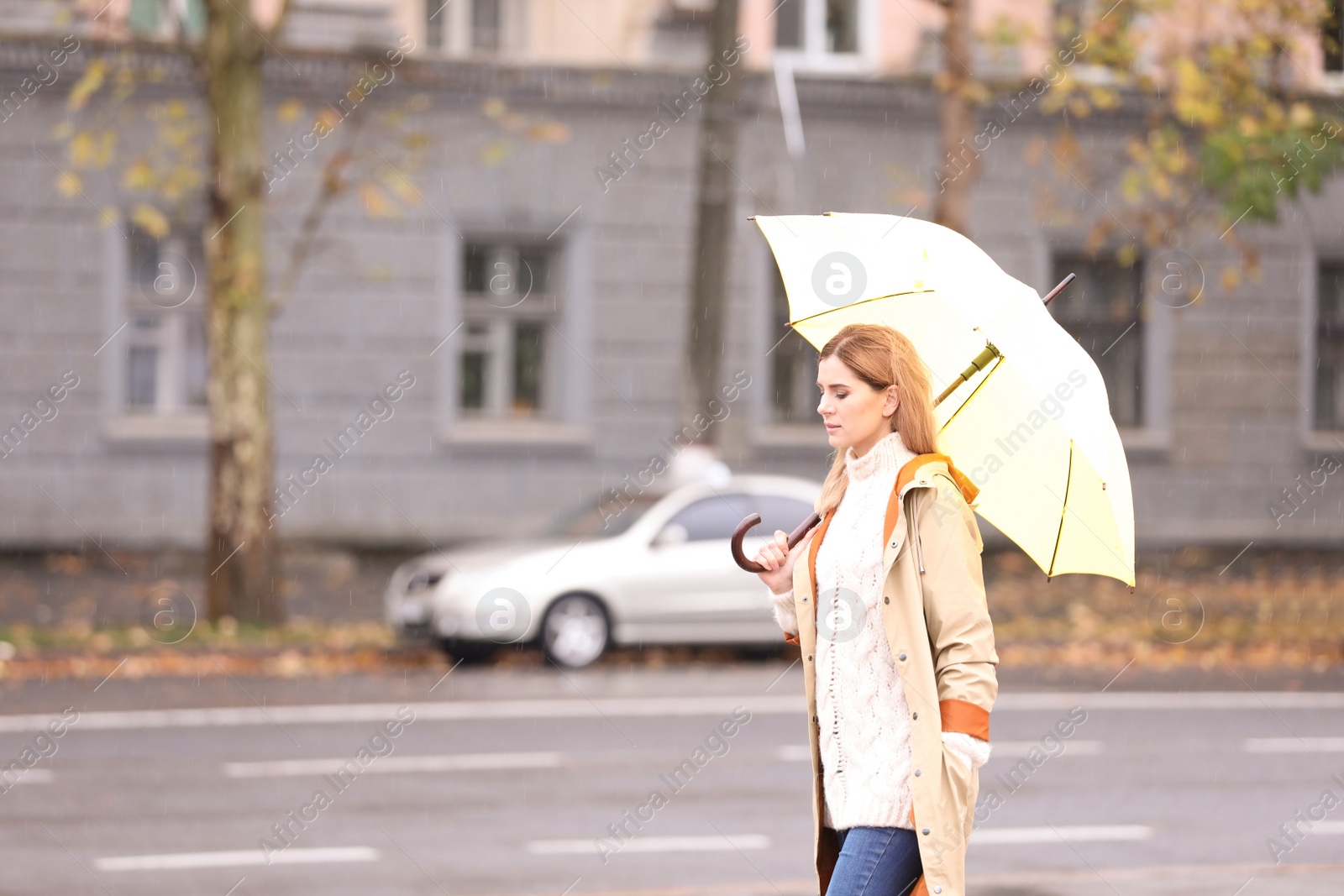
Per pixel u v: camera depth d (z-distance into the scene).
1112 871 18.89
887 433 9.16
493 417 58.28
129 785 24.00
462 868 18.88
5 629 41.19
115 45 43.31
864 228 10.23
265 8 54.12
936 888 8.48
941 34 44.06
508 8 57.03
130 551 54.97
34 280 53.72
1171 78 43.38
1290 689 36.41
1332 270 62.97
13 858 19.22
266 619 42.12
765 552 9.56
